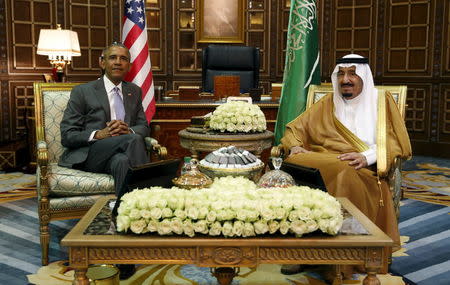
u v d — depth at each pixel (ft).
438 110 26.78
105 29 28.22
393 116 11.48
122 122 12.21
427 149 27.35
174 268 10.80
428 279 10.16
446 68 26.27
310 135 12.43
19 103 26.40
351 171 10.68
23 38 26.21
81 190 11.15
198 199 6.85
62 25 27.09
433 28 26.37
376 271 6.69
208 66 23.38
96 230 7.04
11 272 10.50
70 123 12.55
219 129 13.69
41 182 10.85
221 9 29.63
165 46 29.50
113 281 7.72
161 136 18.53
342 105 12.07
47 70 27.04
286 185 8.25
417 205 16.55
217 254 6.63
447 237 13.01
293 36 15.11
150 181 8.09
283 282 9.97
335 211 6.79
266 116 18.99
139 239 6.59
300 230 6.61
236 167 9.91
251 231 6.61
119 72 13.14
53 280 10.10
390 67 28.17
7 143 24.72
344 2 28.91
